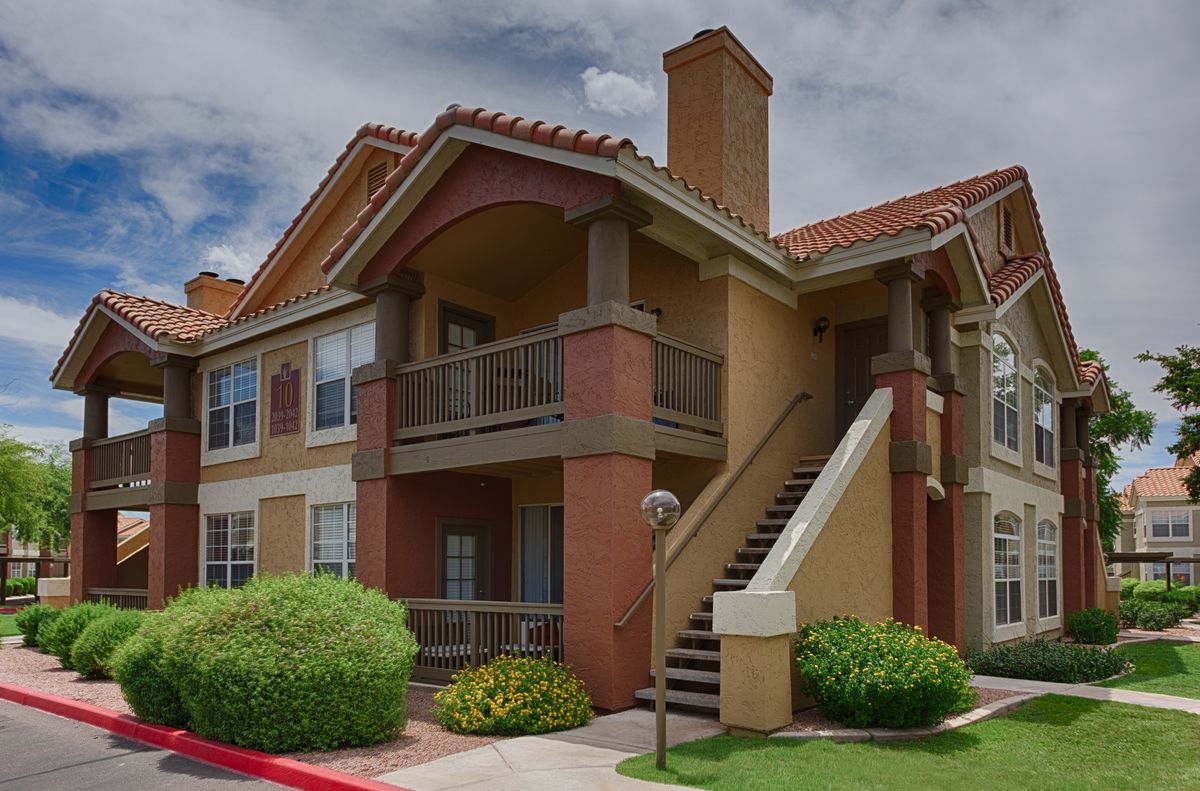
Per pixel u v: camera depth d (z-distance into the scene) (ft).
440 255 42.22
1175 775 23.21
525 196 35.83
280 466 51.31
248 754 25.38
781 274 40.37
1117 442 108.99
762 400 40.96
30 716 35.04
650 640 32.42
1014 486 50.60
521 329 47.91
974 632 44.14
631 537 32.04
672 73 48.78
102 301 59.77
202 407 57.93
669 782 21.71
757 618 26.78
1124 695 34.83
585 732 27.63
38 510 120.78
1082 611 59.93
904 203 53.36
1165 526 168.76
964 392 43.11
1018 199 56.95
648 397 33.63
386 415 40.96
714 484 37.52
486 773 22.80
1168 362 68.64
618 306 32.55
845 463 34.35
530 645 35.91
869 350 47.14
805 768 22.77
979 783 21.91
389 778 22.48
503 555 46.80
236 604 28.53
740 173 47.50
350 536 46.91
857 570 34.40
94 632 42.19
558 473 44.78
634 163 32.04
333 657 26.16
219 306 71.05
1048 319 57.41
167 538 55.47
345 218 55.26
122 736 30.63
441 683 36.76
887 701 27.07
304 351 50.85
